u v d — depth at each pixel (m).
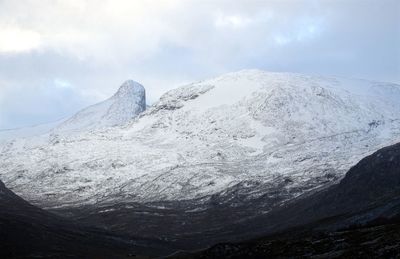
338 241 126.56
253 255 135.38
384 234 122.06
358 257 109.00
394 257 104.25
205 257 141.50
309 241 135.25
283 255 128.25
